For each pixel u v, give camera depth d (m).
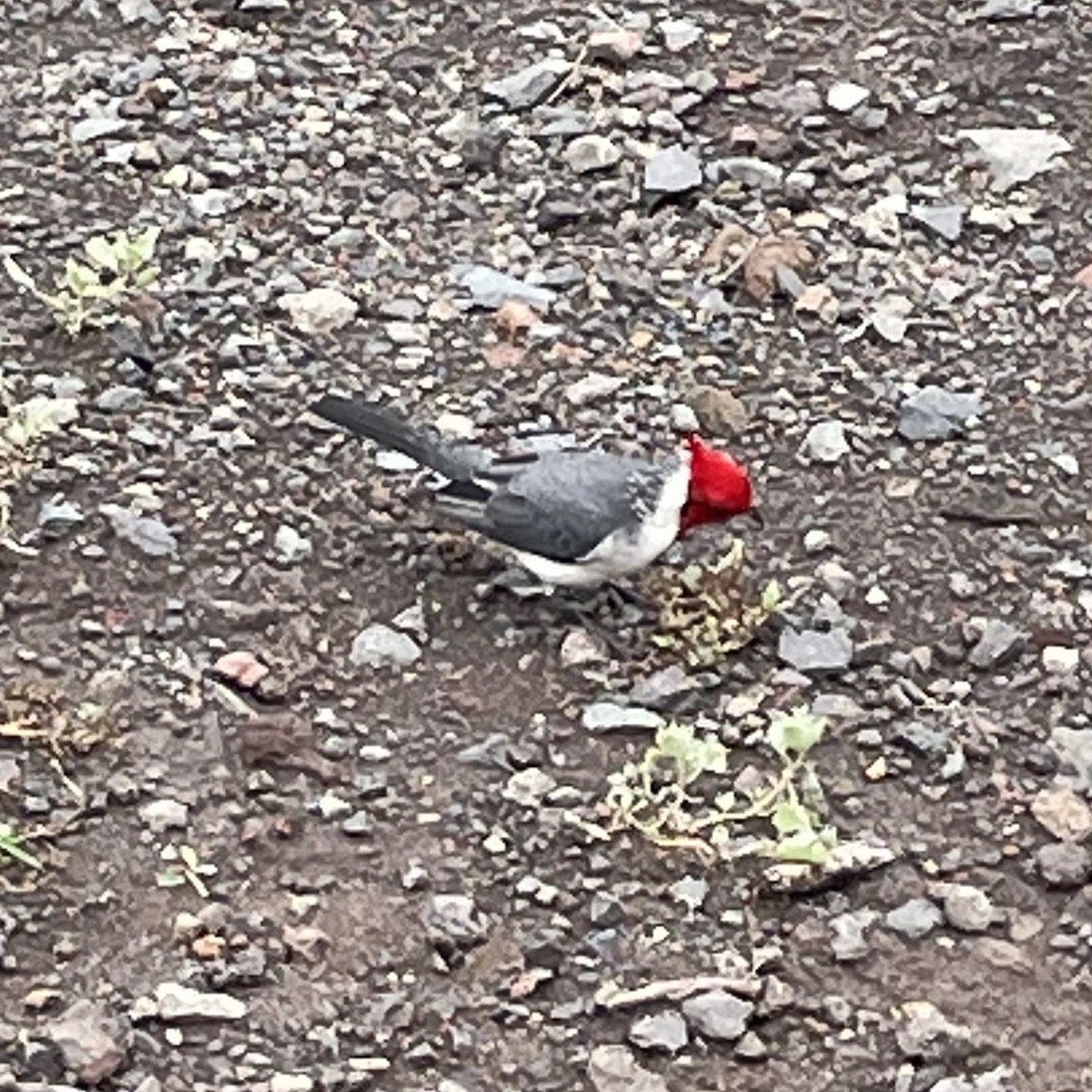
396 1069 1.73
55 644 1.88
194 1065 1.72
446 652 1.88
